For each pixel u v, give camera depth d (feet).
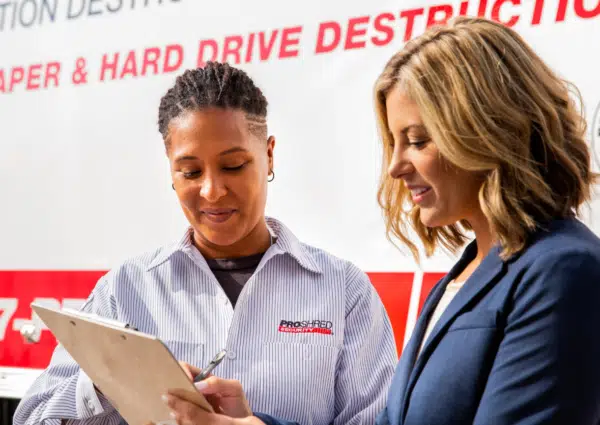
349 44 7.62
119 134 8.63
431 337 4.21
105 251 8.63
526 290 3.84
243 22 8.09
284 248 5.80
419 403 4.08
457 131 3.98
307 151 7.80
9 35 9.30
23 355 8.98
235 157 5.33
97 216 8.70
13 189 9.15
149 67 8.52
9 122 9.22
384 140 4.61
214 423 4.31
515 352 3.78
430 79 4.08
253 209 5.50
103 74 8.77
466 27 4.20
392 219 5.03
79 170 8.83
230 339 5.55
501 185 3.99
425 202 4.35
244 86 5.50
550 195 4.00
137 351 4.11
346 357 5.65
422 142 4.21
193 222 5.56
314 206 7.75
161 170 8.40
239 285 5.78
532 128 4.04
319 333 5.60
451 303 4.23
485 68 4.02
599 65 6.60
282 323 5.63
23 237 9.07
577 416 3.61
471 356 3.95
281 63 7.91
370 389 5.62
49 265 8.91
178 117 5.40
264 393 5.43
